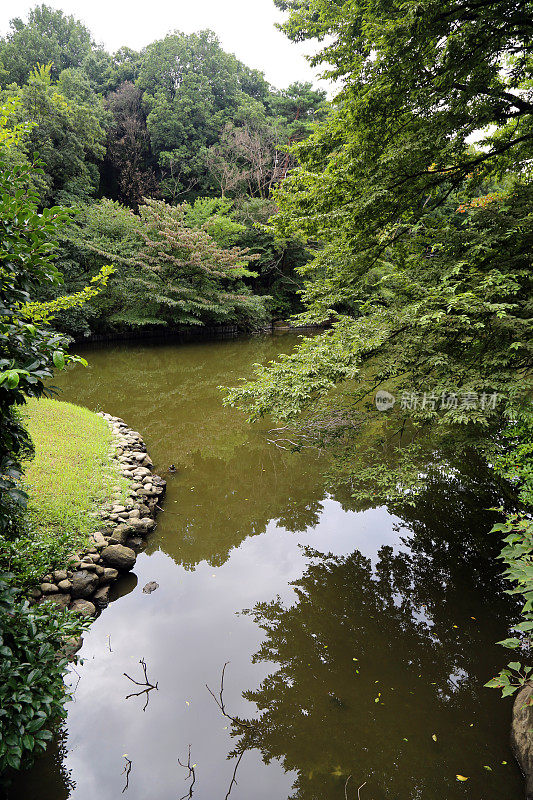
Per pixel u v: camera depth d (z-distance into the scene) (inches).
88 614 150.8
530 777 95.7
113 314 804.6
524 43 190.7
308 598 170.4
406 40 171.0
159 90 1238.3
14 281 72.8
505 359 145.6
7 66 950.4
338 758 106.6
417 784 99.3
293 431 331.0
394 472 195.8
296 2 234.8
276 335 1014.4
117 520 203.6
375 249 241.1
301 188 250.5
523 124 230.7
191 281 880.9
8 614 84.1
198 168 1163.9
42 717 75.8
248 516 238.2
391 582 179.3
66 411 317.4
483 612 159.5
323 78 228.8
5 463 75.7
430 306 155.7
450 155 206.2
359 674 133.4
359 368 173.5
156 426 389.7
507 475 151.9
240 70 1416.1
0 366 58.3
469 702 122.3
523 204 177.8
